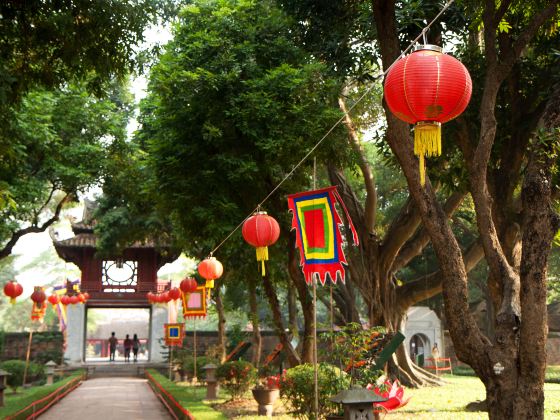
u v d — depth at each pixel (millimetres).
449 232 8336
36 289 24109
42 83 11625
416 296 21328
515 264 12844
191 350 32062
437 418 12773
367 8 13258
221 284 21906
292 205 9117
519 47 8430
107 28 10820
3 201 10008
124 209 23672
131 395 22188
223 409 15672
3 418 12430
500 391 7637
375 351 10609
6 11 10430
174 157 14641
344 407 7023
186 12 15336
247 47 14539
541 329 7363
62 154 19828
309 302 15523
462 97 5535
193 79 14070
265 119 14164
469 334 7973
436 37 12320
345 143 15062
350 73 14414
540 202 7535
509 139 13320
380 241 20391
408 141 8562
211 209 14289
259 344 24172
